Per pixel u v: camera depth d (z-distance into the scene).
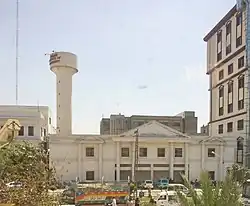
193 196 13.99
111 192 35.41
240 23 68.69
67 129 69.69
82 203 34.06
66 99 70.06
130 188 40.22
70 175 60.66
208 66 84.44
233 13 70.88
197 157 64.06
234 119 69.75
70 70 70.38
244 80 66.25
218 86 79.00
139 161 62.53
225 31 75.50
